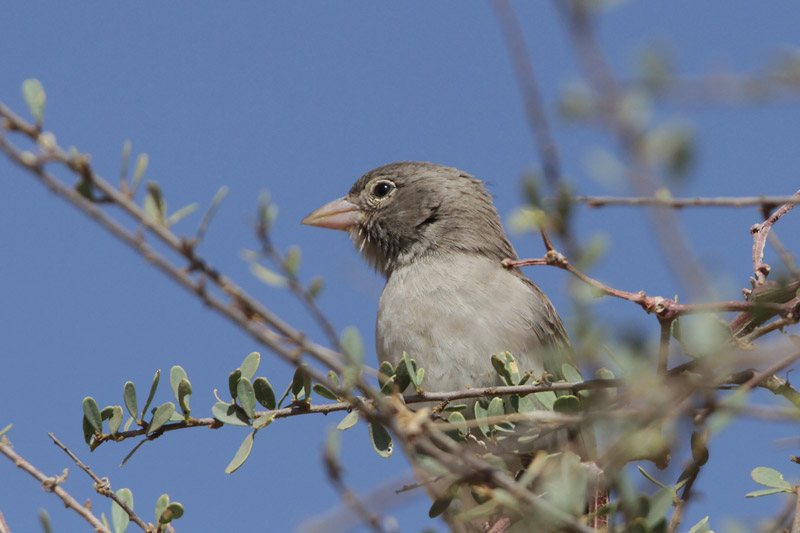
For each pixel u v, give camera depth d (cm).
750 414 473
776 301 585
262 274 468
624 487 521
